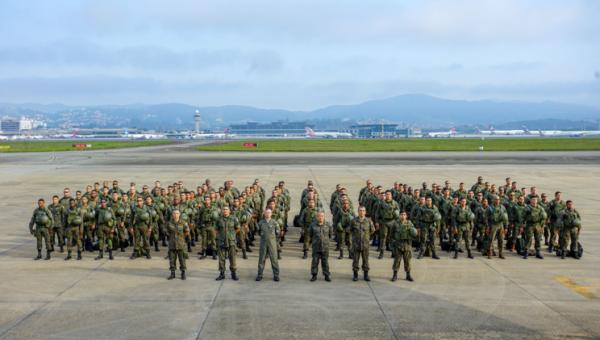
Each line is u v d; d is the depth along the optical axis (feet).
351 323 38.37
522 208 62.18
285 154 316.40
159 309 41.55
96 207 66.03
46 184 143.23
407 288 47.85
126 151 370.73
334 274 53.47
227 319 39.22
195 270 54.90
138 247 60.75
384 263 58.54
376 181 146.82
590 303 43.24
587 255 62.23
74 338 35.53
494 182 143.64
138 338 35.50
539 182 145.59
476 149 377.30
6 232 76.74
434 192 77.20
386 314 40.42
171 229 50.47
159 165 216.74
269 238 50.42
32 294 45.62
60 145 534.37
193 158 271.08
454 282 49.96
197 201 70.59
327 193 121.49
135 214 60.23
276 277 50.47
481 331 36.83
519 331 36.83
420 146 454.81
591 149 364.38
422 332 36.58
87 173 177.58
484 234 63.98
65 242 69.56
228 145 518.37
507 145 461.78
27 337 35.68
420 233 60.49
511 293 46.14
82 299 44.16
